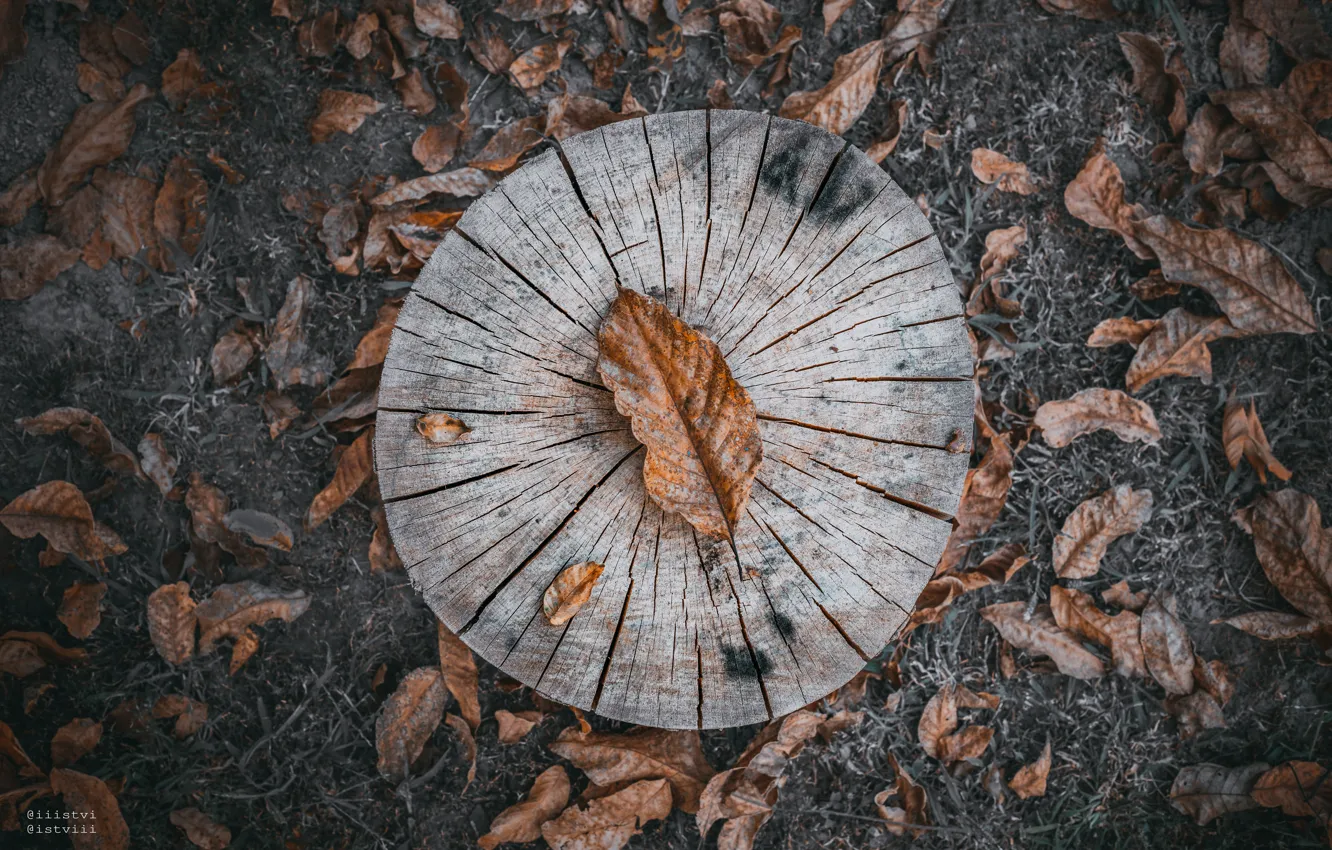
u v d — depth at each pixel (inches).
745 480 60.6
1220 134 90.7
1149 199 91.7
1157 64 90.4
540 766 88.4
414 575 70.6
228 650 88.5
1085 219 89.1
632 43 90.4
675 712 70.7
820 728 88.0
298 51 89.4
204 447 88.7
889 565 70.7
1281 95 89.2
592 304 68.3
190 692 88.3
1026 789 89.0
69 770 84.0
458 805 88.4
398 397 69.2
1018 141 91.5
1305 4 90.5
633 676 70.1
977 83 91.5
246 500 88.7
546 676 70.4
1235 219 91.4
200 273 88.9
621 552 68.3
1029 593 90.4
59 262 87.4
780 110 87.6
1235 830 90.4
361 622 89.0
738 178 69.4
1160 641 88.7
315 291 88.7
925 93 91.2
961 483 70.7
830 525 69.5
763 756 85.5
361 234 88.4
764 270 68.9
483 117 90.1
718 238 68.9
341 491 85.4
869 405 69.4
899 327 69.9
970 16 91.3
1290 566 88.1
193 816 87.1
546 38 90.2
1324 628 87.4
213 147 89.6
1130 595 90.4
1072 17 91.7
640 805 84.3
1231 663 91.5
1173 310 88.9
